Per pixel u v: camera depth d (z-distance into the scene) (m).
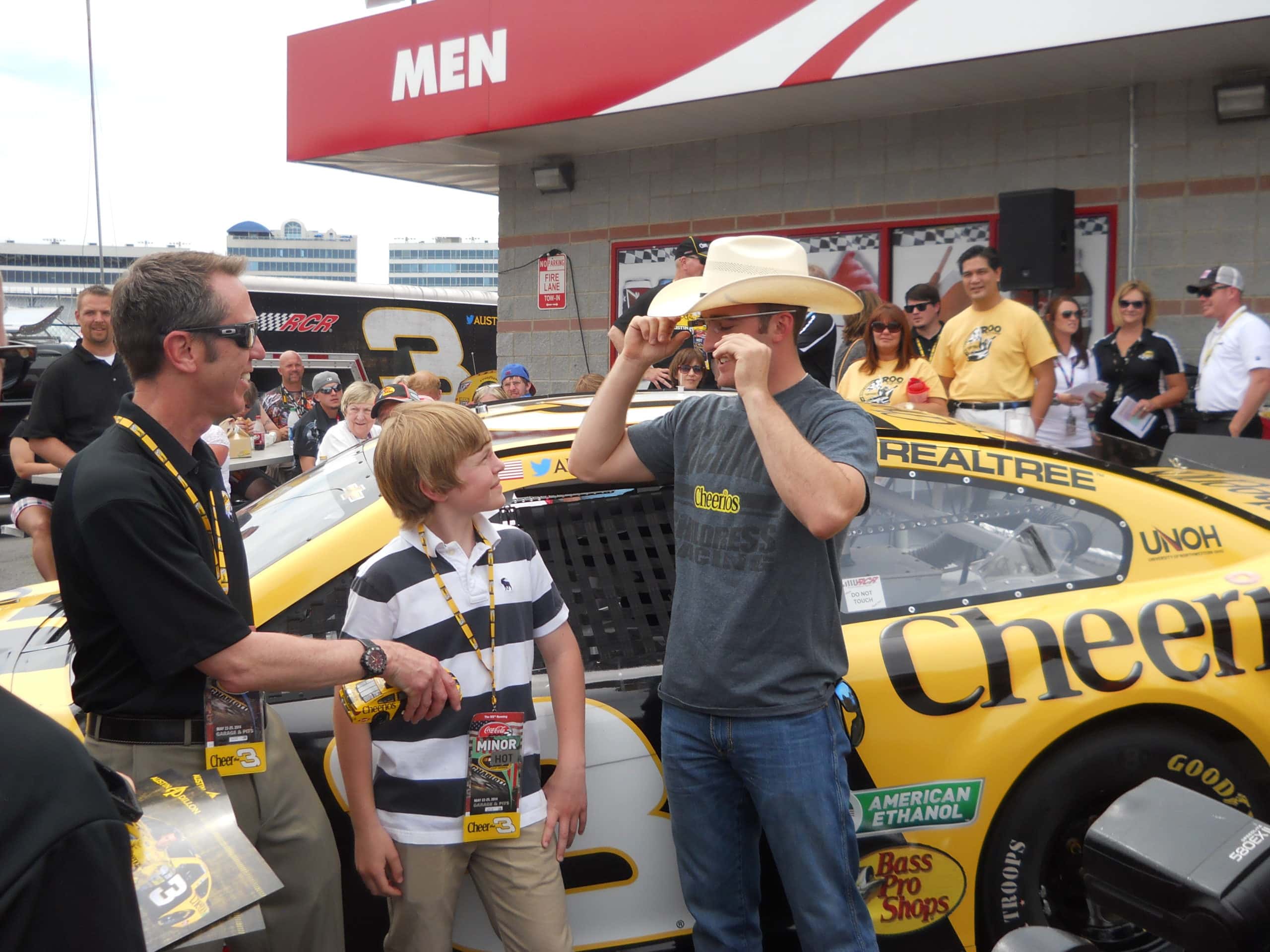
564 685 2.40
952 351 6.27
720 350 2.21
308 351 16.06
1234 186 7.40
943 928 2.63
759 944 2.46
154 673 2.05
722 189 9.33
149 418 2.14
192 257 2.15
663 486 2.80
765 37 7.52
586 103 8.32
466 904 2.50
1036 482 2.89
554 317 10.24
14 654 2.71
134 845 1.81
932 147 8.43
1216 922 1.15
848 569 2.77
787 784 2.25
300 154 9.91
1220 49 6.71
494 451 2.68
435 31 8.95
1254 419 6.34
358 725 2.22
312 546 2.57
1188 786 2.70
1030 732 2.62
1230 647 2.71
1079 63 7.05
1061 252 7.37
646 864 2.56
